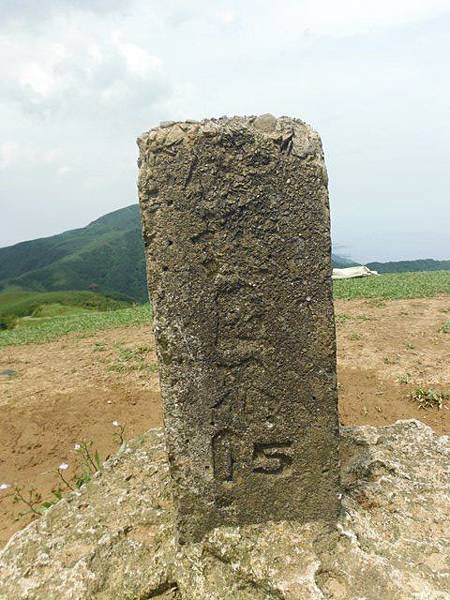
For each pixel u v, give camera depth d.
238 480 2.57
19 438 5.81
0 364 9.17
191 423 2.48
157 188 2.26
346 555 2.46
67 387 7.28
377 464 3.25
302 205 2.33
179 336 2.39
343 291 13.70
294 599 2.24
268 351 2.44
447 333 8.30
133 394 6.74
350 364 7.07
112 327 12.10
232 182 2.28
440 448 3.46
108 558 2.62
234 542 2.52
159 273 2.33
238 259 2.34
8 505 4.50
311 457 2.57
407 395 5.95
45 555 2.66
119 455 3.64
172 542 2.66
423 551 2.49
